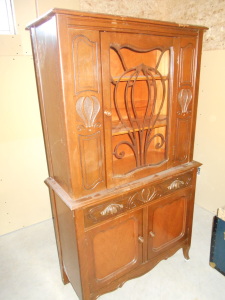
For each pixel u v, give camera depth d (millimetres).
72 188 1107
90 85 1009
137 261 1448
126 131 1210
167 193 1441
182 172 1458
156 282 1579
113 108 1446
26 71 1791
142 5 2047
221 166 2043
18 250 1909
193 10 1945
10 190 1985
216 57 1874
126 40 1051
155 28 1102
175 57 1228
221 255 1591
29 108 1874
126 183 1271
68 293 1539
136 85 1518
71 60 932
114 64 1396
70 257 1349
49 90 1079
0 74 1716
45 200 2162
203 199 2299
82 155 1085
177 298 1468
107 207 1203
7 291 1565
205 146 2146
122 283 1429
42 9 1692
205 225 2092
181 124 1392
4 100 1773
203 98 2062
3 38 1658
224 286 1533
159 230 1504
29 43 1747
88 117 1048
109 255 1316
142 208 1354
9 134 1854
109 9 1910
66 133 1011
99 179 1179
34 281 1638
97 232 1220
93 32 952
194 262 1729
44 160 2049
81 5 1800
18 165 1956
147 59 1496
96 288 1320
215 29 1825
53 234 2066
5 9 1684
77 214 1116
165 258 1612
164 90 1270
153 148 1585
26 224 2143
